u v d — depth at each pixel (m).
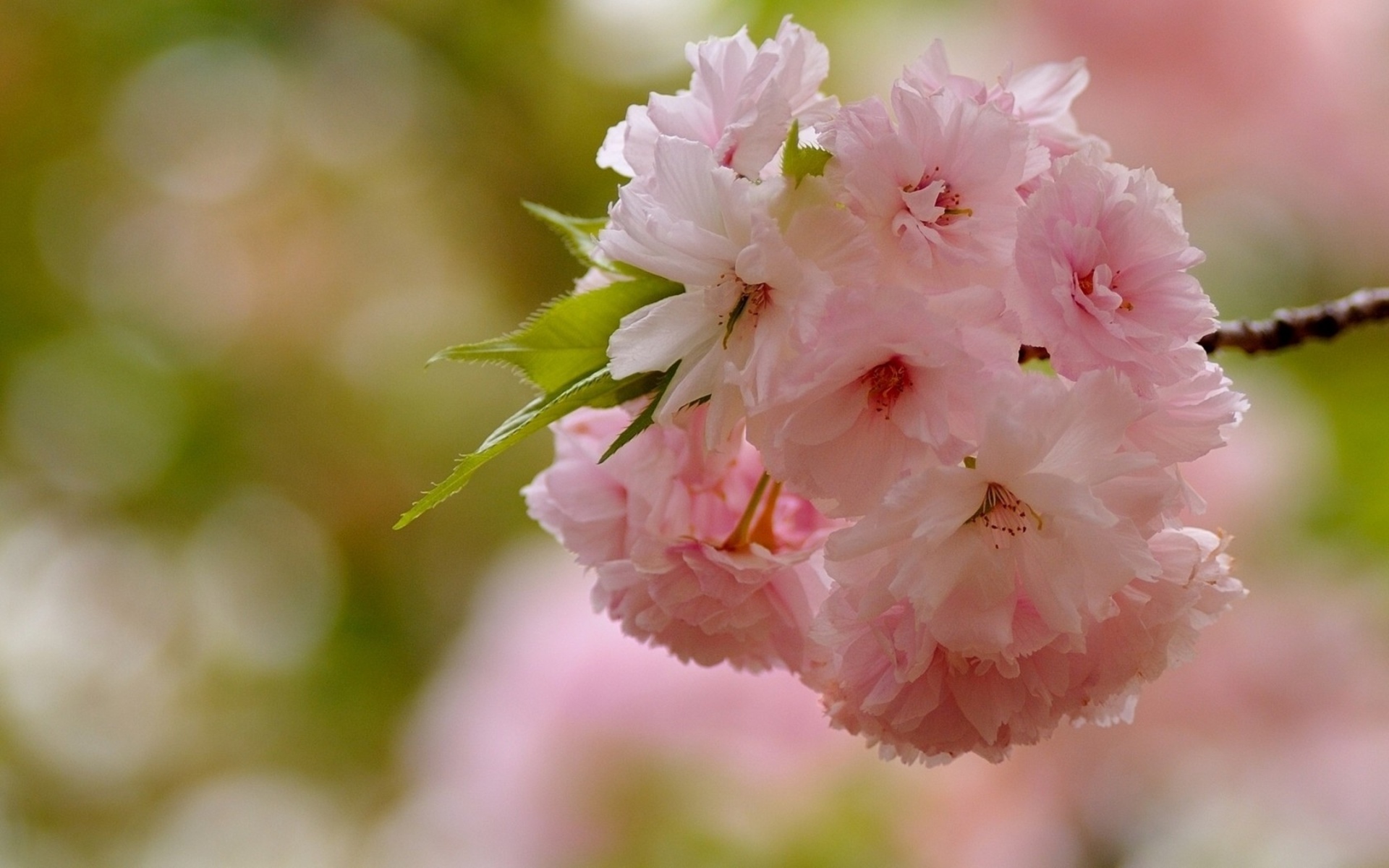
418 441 3.67
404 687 3.46
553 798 2.22
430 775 2.57
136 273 3.75
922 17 2.75
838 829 2.17
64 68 3.48
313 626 3.62
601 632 2.29
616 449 1.47
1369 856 2.29
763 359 1.45
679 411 1.46
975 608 1.46
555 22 3.06
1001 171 1.46
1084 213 1.46
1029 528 1.46
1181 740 2.32
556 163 3.19
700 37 2.91
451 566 3.53
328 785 3.61
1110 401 1.44
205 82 3.49
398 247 3.66
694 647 1.51
